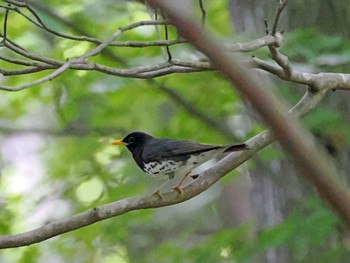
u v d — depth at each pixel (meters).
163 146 8.24
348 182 10.99
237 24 12.02
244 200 21.09
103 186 15.98
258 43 6.58
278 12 6.65
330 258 11.11
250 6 11.77
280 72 7.12
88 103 15.23
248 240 11.51
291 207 11.67
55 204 16.47
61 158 17.06
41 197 16.41
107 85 13.56
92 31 13.81
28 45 13.82
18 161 20.44
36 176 19.33
